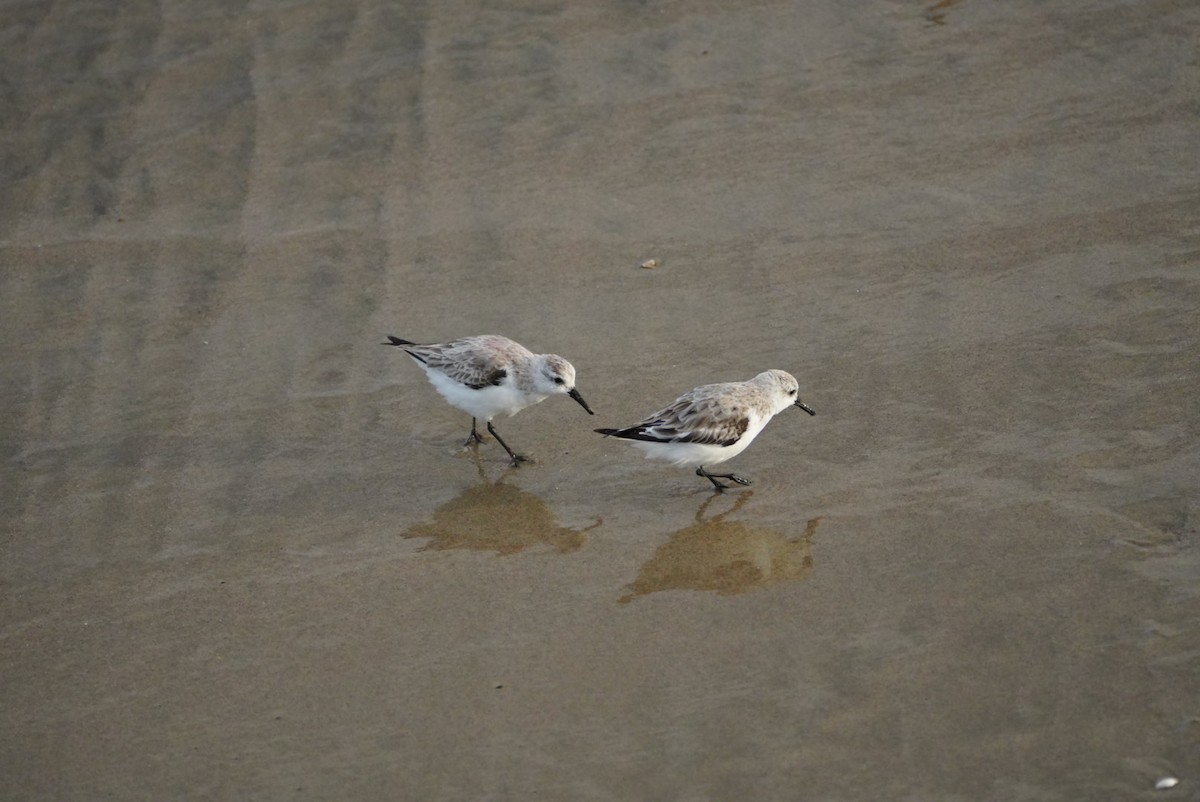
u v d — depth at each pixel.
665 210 17.11
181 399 14.49
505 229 16.98
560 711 9.85
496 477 13.18
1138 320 14.22
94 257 17.00
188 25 21.47
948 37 19.89
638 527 12.18
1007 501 11.89
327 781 9.32
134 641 10.96
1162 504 11.57
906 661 10.06
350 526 12.45
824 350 14.41
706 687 9.98
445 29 20.95
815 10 20.86
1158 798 8.58
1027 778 8.84
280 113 19.45
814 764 9.15
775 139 18.22
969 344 14.22
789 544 11.68
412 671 10.40
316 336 15.41
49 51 20.97
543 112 19.08
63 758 9.70
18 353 15.36
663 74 19.64
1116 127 17.67
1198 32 19.33
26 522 12.66
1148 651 9.88
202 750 9.70
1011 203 16.50
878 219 16.53
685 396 12.27
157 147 18.98
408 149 18.61
